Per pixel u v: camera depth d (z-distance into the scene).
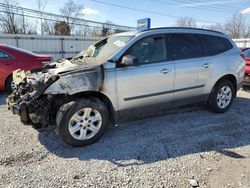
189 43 4.61
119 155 3.42
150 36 4.18
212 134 4.14
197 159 3.32
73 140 3.60
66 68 3.72
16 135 4.02
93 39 21.12
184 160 3.29
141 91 4.02
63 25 33.84
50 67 4.44
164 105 4.38
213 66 4.81
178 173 2.99
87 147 3.68
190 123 4.62
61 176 2.91
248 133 4.20
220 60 4.93
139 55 4.04
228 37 5.32
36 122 3.62
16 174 2.94
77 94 3.72
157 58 4.18
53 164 3.18
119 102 3.89
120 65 3.84
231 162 3.25
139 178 2.89
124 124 4.55
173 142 3.83
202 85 4.73
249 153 3.50
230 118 4.92
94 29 31.20
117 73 3.79
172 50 4.36
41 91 3.51
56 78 3.50
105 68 3.73
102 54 4.29
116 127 4.42
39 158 3.33
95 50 4.79
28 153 3.45
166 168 3.10
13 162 3.21
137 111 4.13
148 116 4.81
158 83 4.15
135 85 3.95
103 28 30.48
